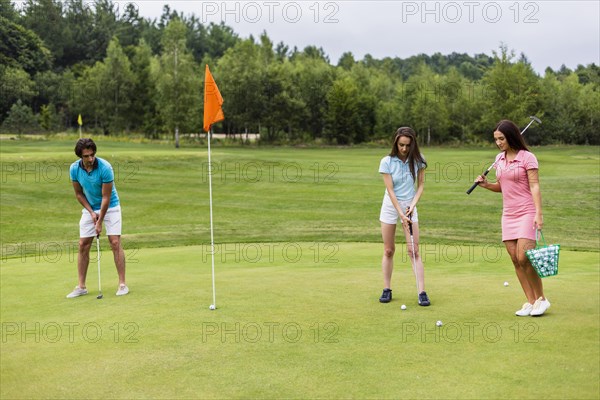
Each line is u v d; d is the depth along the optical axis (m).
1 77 75.50
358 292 6.65
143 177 26.19
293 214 18.86
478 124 63.16
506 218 5.79
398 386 3.90
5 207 19.17
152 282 7.60
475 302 6.09
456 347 4.63
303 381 4.02
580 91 64.56
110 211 6.99
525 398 3.68
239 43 69.38
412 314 5.63
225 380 4.09
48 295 7.01
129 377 4.19
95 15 107.31
